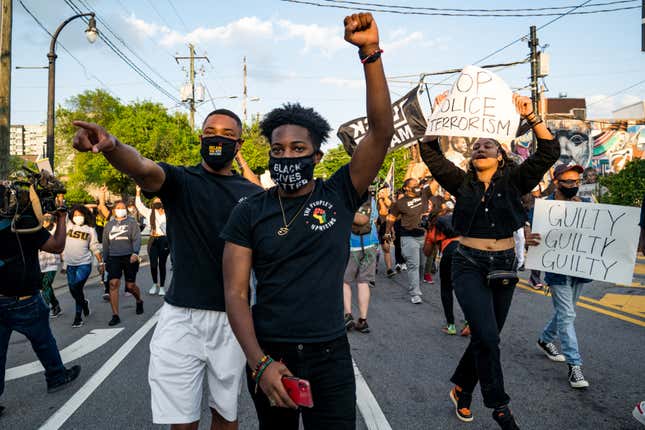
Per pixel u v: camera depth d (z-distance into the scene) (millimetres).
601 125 37438
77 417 3811
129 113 40094
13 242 4062
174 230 2604
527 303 7703
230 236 2037
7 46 10094
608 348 5254
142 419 3758
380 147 2002
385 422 3568
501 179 3471
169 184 2568
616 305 7438
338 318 2020
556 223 4453
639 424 3467
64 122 52500
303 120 2039
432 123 3662
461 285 3434
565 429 3414
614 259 4145
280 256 1975
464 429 3439
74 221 7219
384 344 5648
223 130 2672
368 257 6188
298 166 1979
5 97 10055
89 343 6113
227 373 2551
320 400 1967
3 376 4051
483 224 3434
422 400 3977
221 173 2756
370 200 6191
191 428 2498
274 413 2055
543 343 5000
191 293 2529
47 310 4387
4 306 4062
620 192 17359
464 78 3615
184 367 2479
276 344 1962
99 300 9266
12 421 3791
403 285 9742
